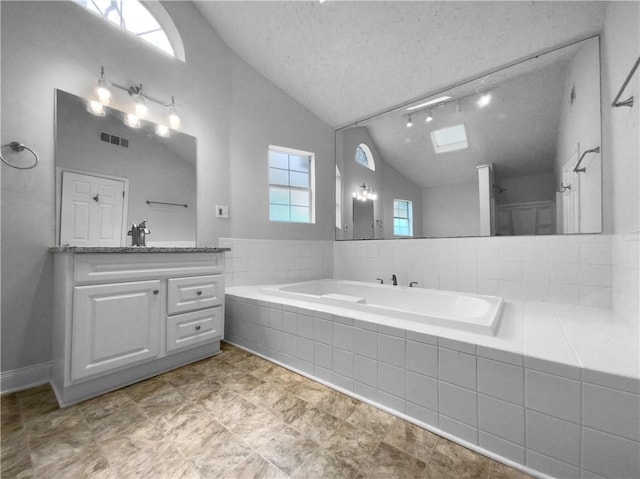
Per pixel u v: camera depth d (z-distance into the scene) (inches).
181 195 86.8
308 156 125.1
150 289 60.9
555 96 74.0
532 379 36.8
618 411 31.8
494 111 84.1
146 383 59.5
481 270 87.3
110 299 54.9
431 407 45.0
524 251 79.5
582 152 69.3
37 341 60.4
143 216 78.1
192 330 68.6
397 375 48.9
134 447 40.3
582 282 70.2
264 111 109.8
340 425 45.6
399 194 106.0
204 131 93.8
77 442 41.3
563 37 69.6
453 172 93.1
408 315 53.4
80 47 67.9
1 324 56.9
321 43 89.8
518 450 37.5
